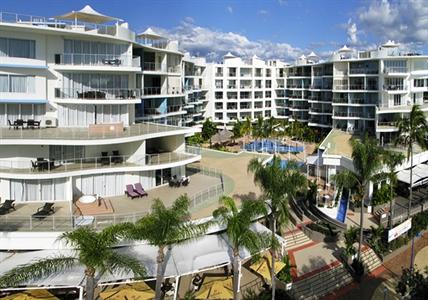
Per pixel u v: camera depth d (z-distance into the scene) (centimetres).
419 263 3681
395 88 7469
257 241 2655
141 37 6088
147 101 5875
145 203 3744
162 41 6250
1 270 2575
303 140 9531
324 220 4338
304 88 10525
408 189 5359
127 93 4562
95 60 4419
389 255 3847
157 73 5728
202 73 10975
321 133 9481
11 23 3678
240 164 5566
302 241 3975
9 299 2562
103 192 3953
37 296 2614
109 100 4238
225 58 11200
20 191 3647
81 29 4594
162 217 2439
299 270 3428
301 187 3164
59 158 3938
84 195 3847
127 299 2641
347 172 3609
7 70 3922
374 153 3522
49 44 4147
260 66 11488
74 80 4294
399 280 3391
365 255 3734
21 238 2925
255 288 3094
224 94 11019
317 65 9656
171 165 4141
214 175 4931
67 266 2400
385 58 7431
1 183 3588
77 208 3509
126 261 2241
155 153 4656
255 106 11556
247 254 2914
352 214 4716
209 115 11050
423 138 4372
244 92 11294
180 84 6625
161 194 4047
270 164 3362
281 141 9275
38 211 3306
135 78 4850
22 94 4012
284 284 3089
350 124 8325
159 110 6028
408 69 7650
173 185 4344
